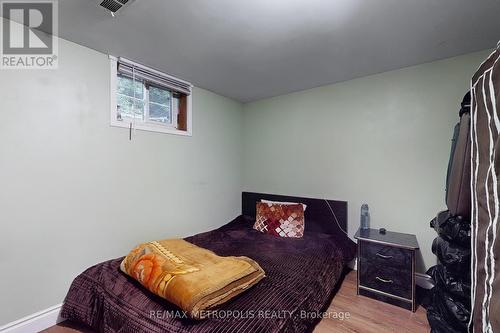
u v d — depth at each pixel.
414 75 2.28
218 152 3.14
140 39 1.80
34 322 1.64
